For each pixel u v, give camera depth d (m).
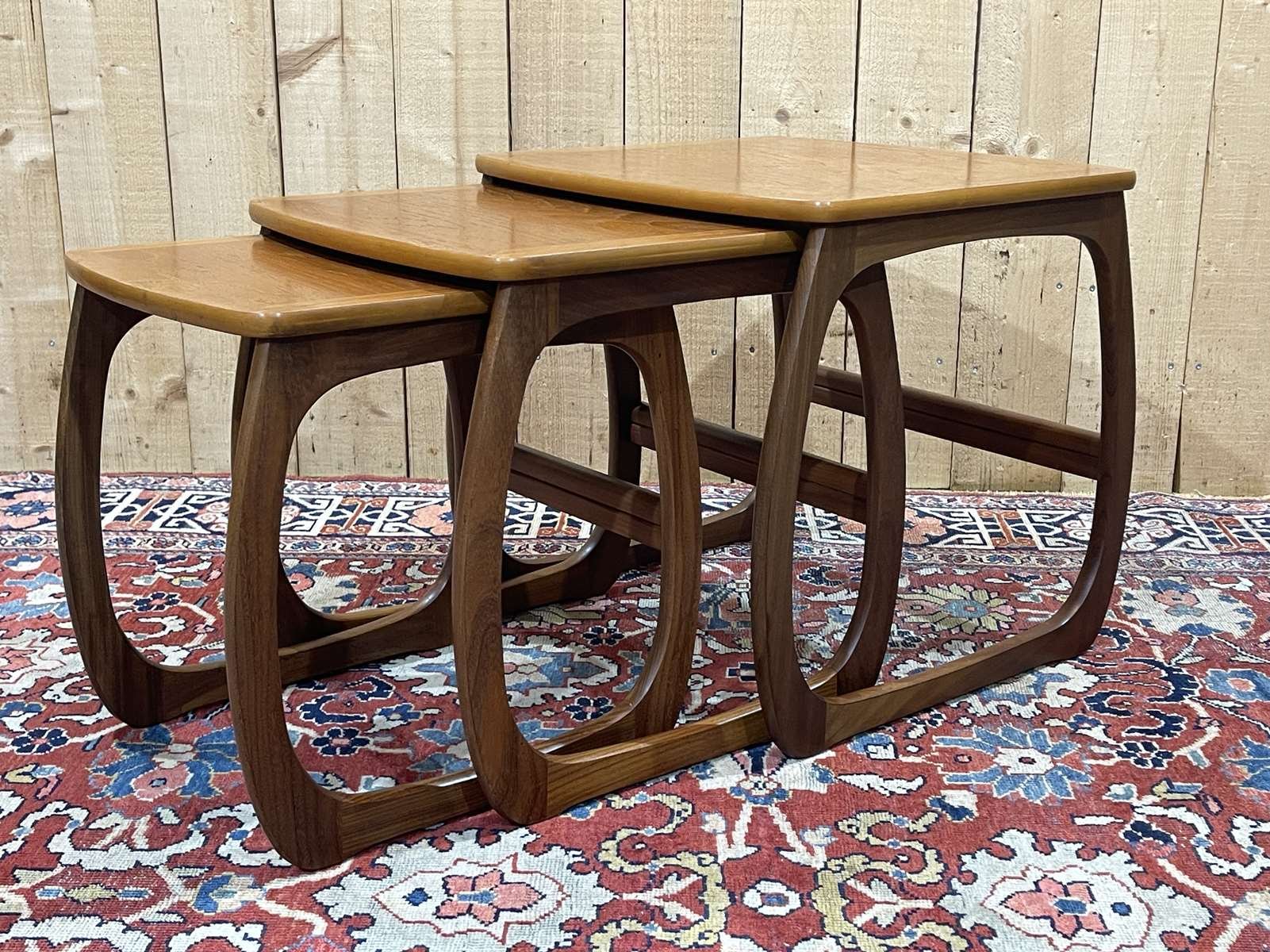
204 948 0.92
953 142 1.83
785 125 1.84
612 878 1.00
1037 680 1.35
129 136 1.85
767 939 0.93
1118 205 1.28
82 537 1.15
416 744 1.21
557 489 1.36
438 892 0.99
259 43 1.81
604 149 1.47
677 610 1.16
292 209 1.18
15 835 1.05
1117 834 1.07
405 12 1.79
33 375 1.95
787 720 1.16
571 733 1.12
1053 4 1.76
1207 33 1.76
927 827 1.08
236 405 1.22
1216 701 1.30
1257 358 1.88
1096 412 1.91
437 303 0.94
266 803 0.97
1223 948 0.93
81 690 1.30
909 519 1.81
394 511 1.82
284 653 1.30
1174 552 1.69
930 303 1.88
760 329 1.91
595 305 0.99
